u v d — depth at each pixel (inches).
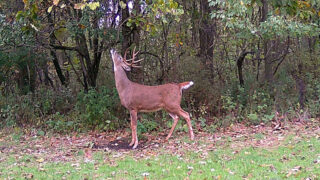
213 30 503.5
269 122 408.5
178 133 384.8
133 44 444.5
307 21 434.0
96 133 401.4
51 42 470.3
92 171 250.7
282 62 546.0
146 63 486.9
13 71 498.3
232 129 395.5
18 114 434.0
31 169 259.1
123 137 379.2
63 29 425.4
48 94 469.1
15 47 424.2
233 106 429.7
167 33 489.1
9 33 392.2
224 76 522.6
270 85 485.1
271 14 407.8
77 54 544.7
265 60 520.1
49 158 297.0
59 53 577.3
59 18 427.2
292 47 545.3
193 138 352.8
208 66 483.5
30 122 431.8
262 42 533.0
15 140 373.7
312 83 494.6
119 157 295.7
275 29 386.3
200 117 426.0
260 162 256.2
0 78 489.4
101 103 410.9
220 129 398.6
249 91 459.8
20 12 347.9
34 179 235.1
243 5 334.0
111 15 427.2
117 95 423.5
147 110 350.9
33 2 350.0
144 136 374.3
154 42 493.0
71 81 589.3
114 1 415.5
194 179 221.5
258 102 451.5
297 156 267.9
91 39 518.9
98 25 419.2
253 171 233.6
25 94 494.9
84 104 432.1
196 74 457.7
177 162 267.1
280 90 466.3
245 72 555.2
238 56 537.0
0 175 244.5
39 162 283.3
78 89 524.7
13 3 434.0
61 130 409.1
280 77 501.7
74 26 398.3
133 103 344.8
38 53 459.5
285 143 314.8
